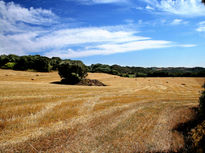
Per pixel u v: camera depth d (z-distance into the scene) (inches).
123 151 256.8
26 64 2464.3
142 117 462.9
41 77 1829.5
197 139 259.3
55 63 2871.6
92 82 1572.3
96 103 630.5
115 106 602.5
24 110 434.9
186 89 1375.5
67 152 248.1
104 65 4303.6
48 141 279.6
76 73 1502.2
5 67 2439.7
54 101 589.6
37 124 354.6
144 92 1128.8
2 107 442.6
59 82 1533.0
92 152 251.3
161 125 390.9
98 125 375.9
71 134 314.8
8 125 334.0
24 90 774.5
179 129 361.7
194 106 662.5
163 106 649.6
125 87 1402.6
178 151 259.0
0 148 246.5
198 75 2511.1
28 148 252.4
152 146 274.8
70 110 489.1
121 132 337.1
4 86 851.4
